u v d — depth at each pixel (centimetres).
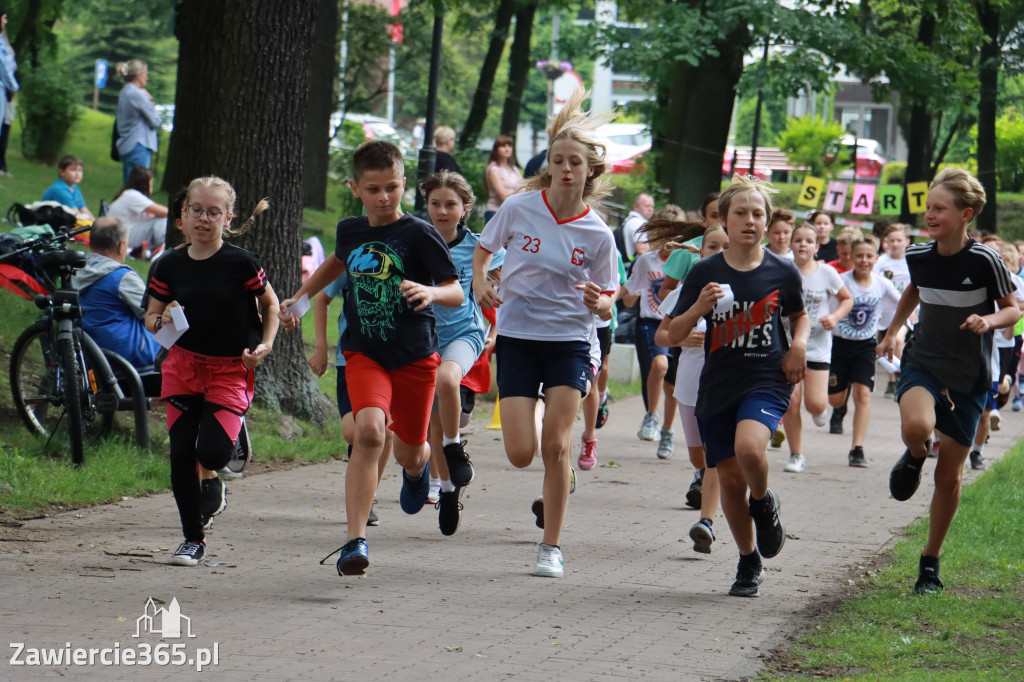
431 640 767
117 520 1077
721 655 764
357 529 862
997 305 923
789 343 919
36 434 1305
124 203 2352
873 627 838
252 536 1048
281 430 1510
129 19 7038
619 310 2450
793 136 5503
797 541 1138
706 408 916
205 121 1514
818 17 3291
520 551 1042
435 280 905
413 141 3900
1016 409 2527
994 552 1081
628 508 1271
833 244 2308
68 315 1247
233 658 711
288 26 1536
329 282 955
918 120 4291
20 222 2023
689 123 3397
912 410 915
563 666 726
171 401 945
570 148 932
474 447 1645
